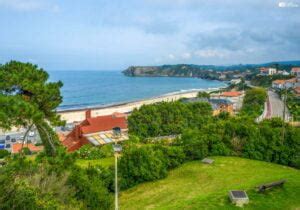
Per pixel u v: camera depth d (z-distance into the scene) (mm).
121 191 26188
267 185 19688
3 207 12289
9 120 18203
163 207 20031
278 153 32781
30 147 51375
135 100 184375
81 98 196875
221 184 24984
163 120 63844
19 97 19766
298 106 96125
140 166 27312
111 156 34781
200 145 32656
